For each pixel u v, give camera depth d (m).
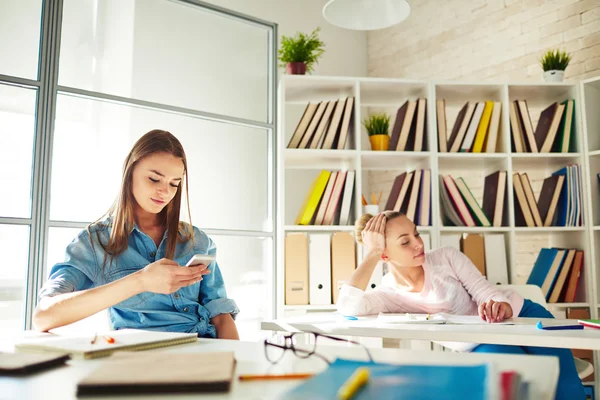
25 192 2.22
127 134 2.57
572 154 2.72
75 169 2.37
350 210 2.73
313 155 2.71
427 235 2.61
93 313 1.17
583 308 2.67
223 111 2.93
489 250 2.61
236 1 3.82
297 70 2.76
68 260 1.47
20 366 0.66
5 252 2.14
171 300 1.59
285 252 2.52
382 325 1.47
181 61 2.81
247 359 0.74
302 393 0.48
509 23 3.52
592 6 3.04
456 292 1.98
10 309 2.14
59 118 2.35
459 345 1.74
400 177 2.80
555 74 2.82
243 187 2.95
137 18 2.66
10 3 2.26
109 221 1.61
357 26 2.36
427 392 0.47
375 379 0.53
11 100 2.22
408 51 4.23
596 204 2.68
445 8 3.96
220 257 2.80
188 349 0.87
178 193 1.66
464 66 3.80
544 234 3.06
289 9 4.13
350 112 2.74
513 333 1.25
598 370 2.43
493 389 0.47
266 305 2.93
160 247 1.63
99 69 2.50
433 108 2.72
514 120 2.78
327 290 2.51
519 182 2.76
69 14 2.42
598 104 2.79
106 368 0.61
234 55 3.02
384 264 2.51
